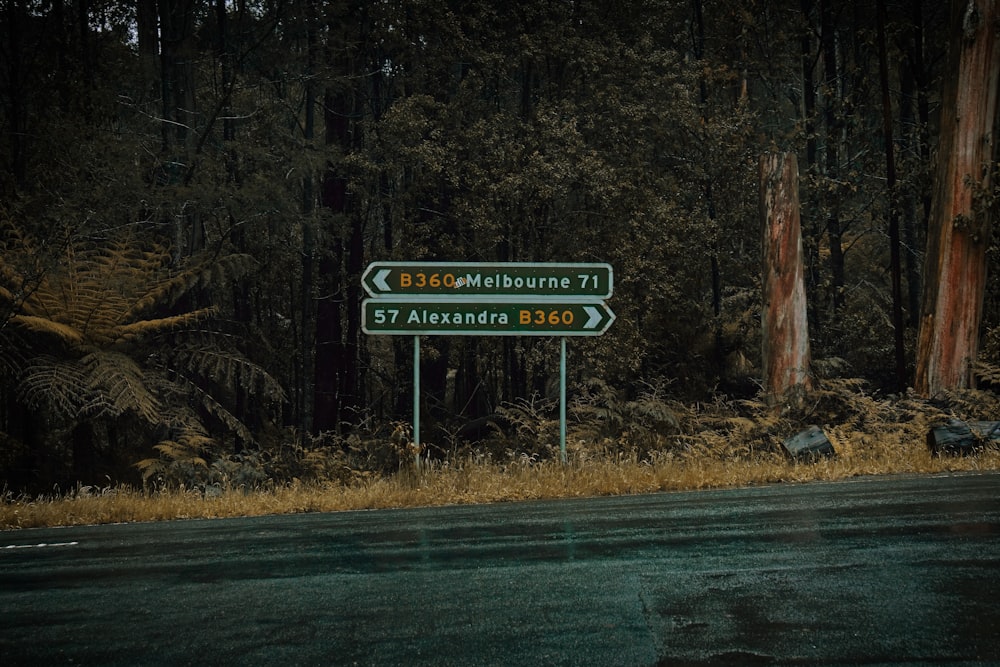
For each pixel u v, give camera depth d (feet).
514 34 74.43
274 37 78.95
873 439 40.60
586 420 47.47
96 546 23.43
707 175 74.02
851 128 75.82
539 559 19.06
